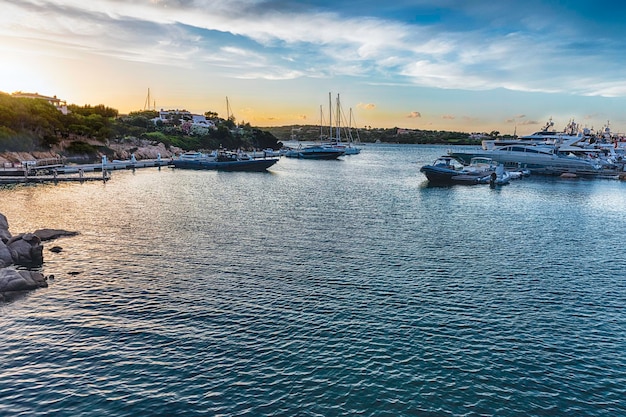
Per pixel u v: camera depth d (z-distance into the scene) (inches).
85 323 911.7
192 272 1224.8
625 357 838.5
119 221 1865.2
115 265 1272.1
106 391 695.7
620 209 2536.9
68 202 2317.9
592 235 1829.5
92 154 5137.8
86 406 660.1
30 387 701.9
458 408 674.8
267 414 650.8
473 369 778.8
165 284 1131.3
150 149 6156.5
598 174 4379.9
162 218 1948.8
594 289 1179.3
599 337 912.3
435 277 1234.6
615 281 1245.7
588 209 2509.8
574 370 789.2
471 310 1019.9
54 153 4687.5
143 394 690.2
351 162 6545.3
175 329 893.2
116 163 4333.2
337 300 1053.2
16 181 3073.3
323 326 919.7
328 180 3846.0
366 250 1491.1
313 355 807.7
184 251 1425.9
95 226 1761.8
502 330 927.0
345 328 912.9
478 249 1547.7
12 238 1320.1
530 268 1343.5
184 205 2309.3
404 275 1243.8
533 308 1043.9
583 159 4635.8
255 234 1679.4
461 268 1322.6
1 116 4298.7
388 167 5664.4
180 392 696.4
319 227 1833.2
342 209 2304.4
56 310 969.5
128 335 866.1
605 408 687.7
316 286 1139.9
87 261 1304.1
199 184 3294.8
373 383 729.0
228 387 711.1
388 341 864.9
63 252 1387.8
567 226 2009.1
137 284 1127.6
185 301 1027.9
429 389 717.9
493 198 2874.0
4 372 738.8
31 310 967.0
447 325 940.0
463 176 3607.3
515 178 4158.5
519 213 2326.5
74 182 3208.7
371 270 1279.5
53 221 1840.6
